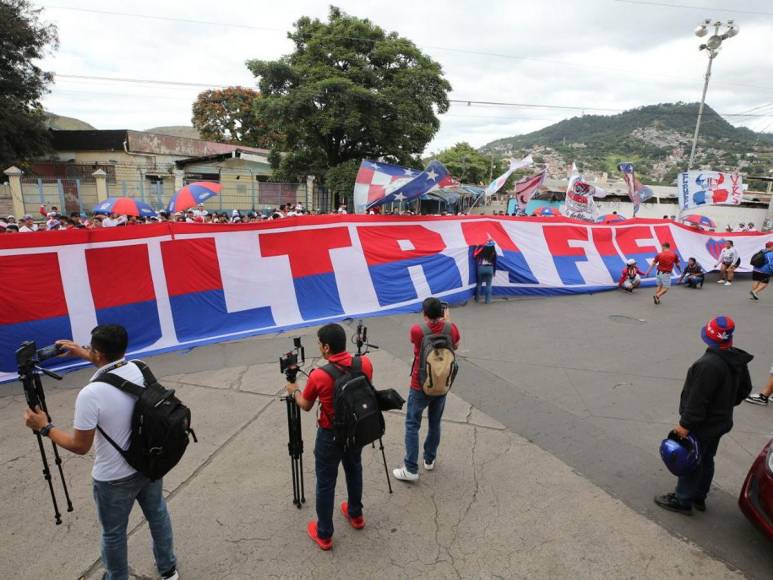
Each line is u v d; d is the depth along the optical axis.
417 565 3.22
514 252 12.01
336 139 24.34
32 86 24.14
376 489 4.04
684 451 3.52
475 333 8.55
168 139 29.64
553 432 5.06
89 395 2.49
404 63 24.12
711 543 3.46
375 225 10.27
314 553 3.32
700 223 20.97
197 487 4.04
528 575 3.14
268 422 5.18
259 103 21.88
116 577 2.79
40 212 19.03
